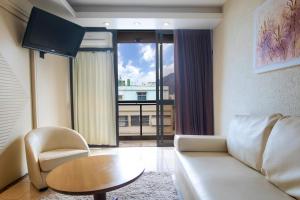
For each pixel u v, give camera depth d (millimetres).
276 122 1637
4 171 2367
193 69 4051
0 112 2305
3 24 2400
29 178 2531
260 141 1700
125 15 3342
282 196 1270
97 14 3324
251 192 1324
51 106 3443
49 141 2715
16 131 2602
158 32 4145
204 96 4074
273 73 2059
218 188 1383
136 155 3617
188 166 1853
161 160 3330
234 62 3014
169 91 4227
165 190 2236
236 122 2197
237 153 2016
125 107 5066
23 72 2777
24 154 2750
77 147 2766
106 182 1487
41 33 2826
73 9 3316
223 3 3393
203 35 4039
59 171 1703
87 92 4125
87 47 4066
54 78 3555
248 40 2572
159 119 4230
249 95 2568
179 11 3514
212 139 2373
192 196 1494
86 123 4156
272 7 2006
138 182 2430
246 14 2617
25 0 2795
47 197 2148
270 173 1454
